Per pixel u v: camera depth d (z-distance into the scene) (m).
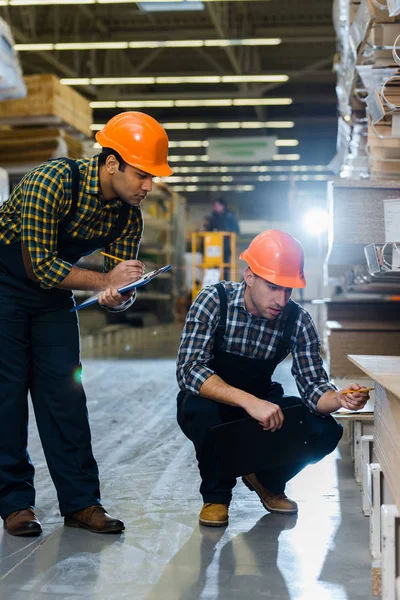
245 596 2.08
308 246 18.17
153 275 2.44
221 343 2.80
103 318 12.88
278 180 35.44
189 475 3.64
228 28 17.06
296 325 2.82
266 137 24.70
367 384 4.97
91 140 8.05
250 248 2.71
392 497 2.02
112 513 2.96
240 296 2.77
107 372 8.26
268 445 2.69
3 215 2.67
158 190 14.93
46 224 2.56
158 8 13.91
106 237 2.74
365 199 3.00
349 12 3.69
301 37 17.08
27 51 19.62
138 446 4.36
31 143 7.27
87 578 2.23
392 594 1.69
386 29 2.95
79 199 2.61
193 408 2.74
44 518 2.91
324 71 19.38
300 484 3.43
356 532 2.68
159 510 3.00
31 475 2.79
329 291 9.86
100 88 22.41
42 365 2.75
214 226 16.47
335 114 27.88
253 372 2.85
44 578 2.24
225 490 2.79
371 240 2.99
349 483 3.45
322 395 2.77
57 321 2.75
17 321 2.70
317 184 35.78
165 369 8.59
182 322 18.08
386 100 2.91
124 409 5.74
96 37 17.08
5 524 2.71
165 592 2.12
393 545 1.70
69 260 2.74
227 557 2.41
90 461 2.79
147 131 2.58
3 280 2.69
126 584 2.18
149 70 22.84
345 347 5.00
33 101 6.95
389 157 3.33
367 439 2.90
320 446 2.81
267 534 2.66
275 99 22.67
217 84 24.52
